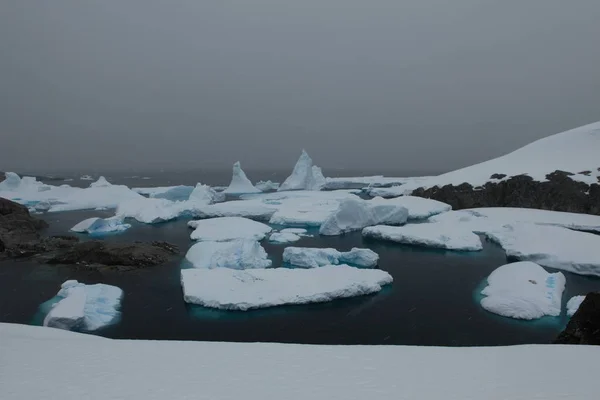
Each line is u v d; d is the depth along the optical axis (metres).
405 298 16.30
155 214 36.31
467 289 17.33
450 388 5.01
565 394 4.79
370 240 27.98
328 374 5.55
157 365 5.82
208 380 5.24
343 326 13.69
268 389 4.96
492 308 14.77
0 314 14.28
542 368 5.84
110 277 18.66
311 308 15.25
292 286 16.47
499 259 22.38
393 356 6.53
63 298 15.13
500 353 6.83
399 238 27.00
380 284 17.55
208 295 15.57
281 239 27.41
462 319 14.16
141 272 19.44
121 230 31.50
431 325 13.70
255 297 15.52
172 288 17.27
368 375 5.53
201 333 13.10
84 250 21.27
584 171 35.34
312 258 20.27
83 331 13.11
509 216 32.19
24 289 16.86
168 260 21.66
